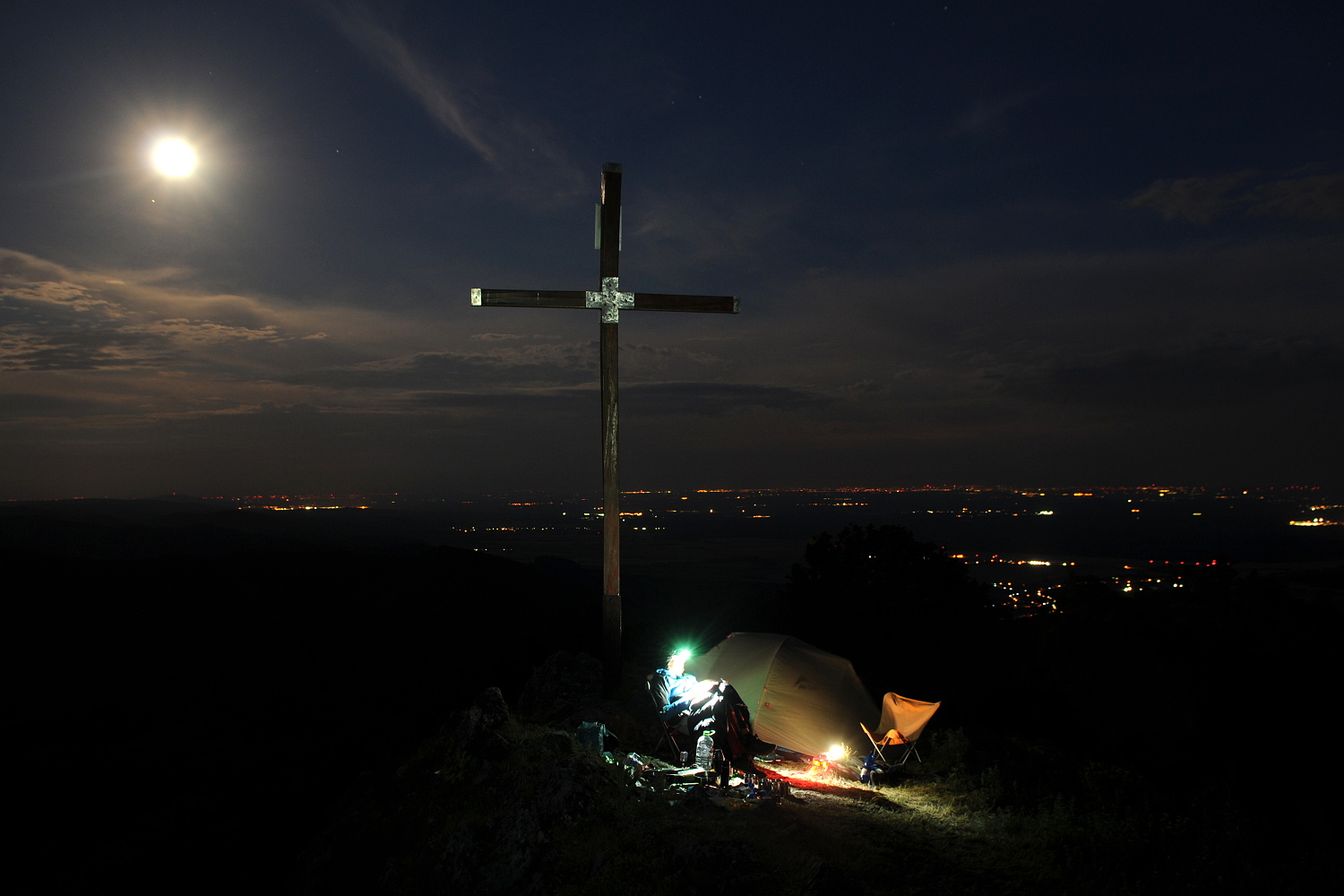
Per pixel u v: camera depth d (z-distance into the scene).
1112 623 14.82
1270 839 8.69
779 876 6.73
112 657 55.84
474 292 11.98
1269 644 14.20
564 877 7.00
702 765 9.59
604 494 12.62
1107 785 10.20
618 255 12.34
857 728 11.38
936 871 7.19
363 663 41.97
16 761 21.97
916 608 22.28
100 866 12.09
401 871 7.87
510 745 9.94
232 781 22.19
